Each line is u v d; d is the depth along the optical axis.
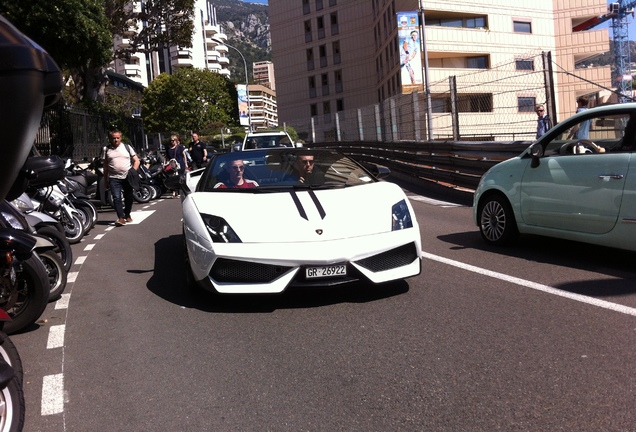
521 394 3.39
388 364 3.94
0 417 2.85
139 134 33.34
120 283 6.66
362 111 27.20
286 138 18.94
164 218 12.30
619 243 5.99
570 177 6.43
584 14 42.09
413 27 27.97
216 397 3.59
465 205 12.00
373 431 3.08
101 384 3.88
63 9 21.94
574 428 2.98
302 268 5.01
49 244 5.70
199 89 57.50
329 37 60.09
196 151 19.23
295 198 5.61
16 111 2.51
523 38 40.00
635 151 5.86
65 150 21.67
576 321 4.57
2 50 2.47
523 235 8.27
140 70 106.25
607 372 3.61
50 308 5.76
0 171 2.62
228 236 5.16
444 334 4.45
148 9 33.56
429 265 6.72
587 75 41.94
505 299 5.26
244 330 4.78
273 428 3.18
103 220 12.73
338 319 4.93
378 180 6.43
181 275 6.86
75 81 31.48
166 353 4.38
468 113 17.20
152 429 3.24
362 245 5.12
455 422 3.12
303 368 3.96
